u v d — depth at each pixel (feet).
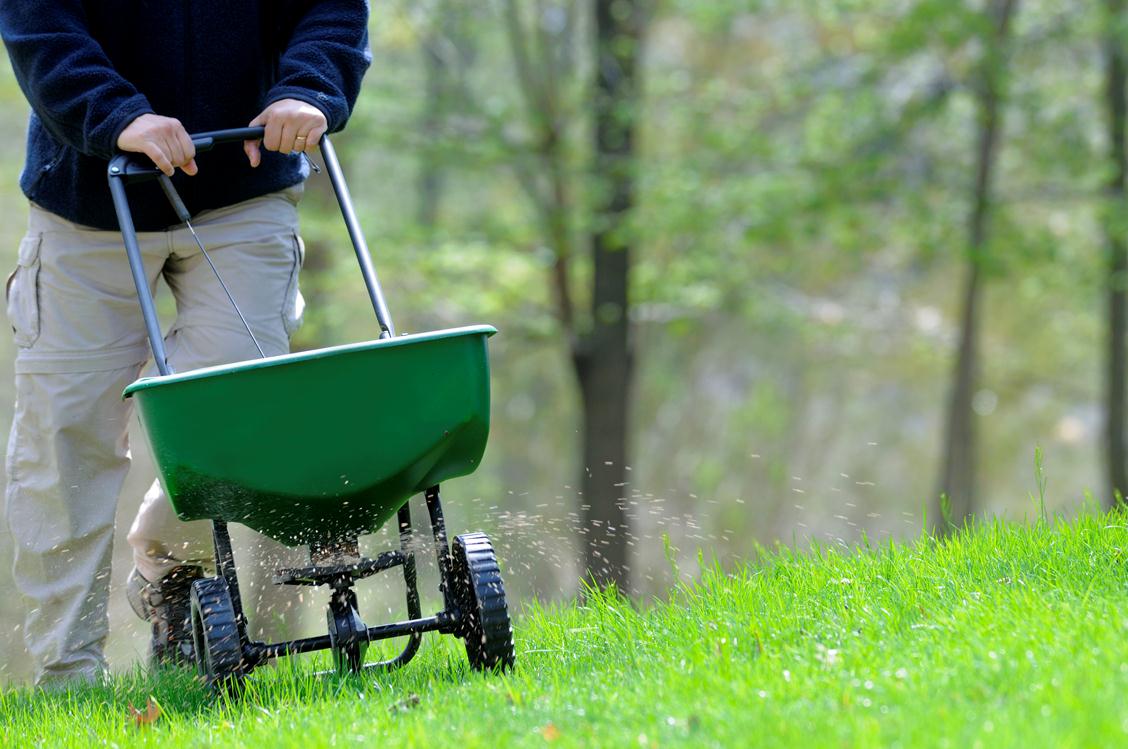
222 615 21.39
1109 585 21.71
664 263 90.74
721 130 84.38
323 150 24.03
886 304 118.11
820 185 79.20
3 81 81.25
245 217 25.94
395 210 102.73
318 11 25.43
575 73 88.38
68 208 25.41
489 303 84.99
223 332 25.63
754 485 177.06
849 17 86.69
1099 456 154.30
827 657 18.98
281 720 19.61
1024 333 133.59
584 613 26.37
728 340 169.58
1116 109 90.07
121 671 27.09
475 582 21.84
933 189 85.40
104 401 26.22
